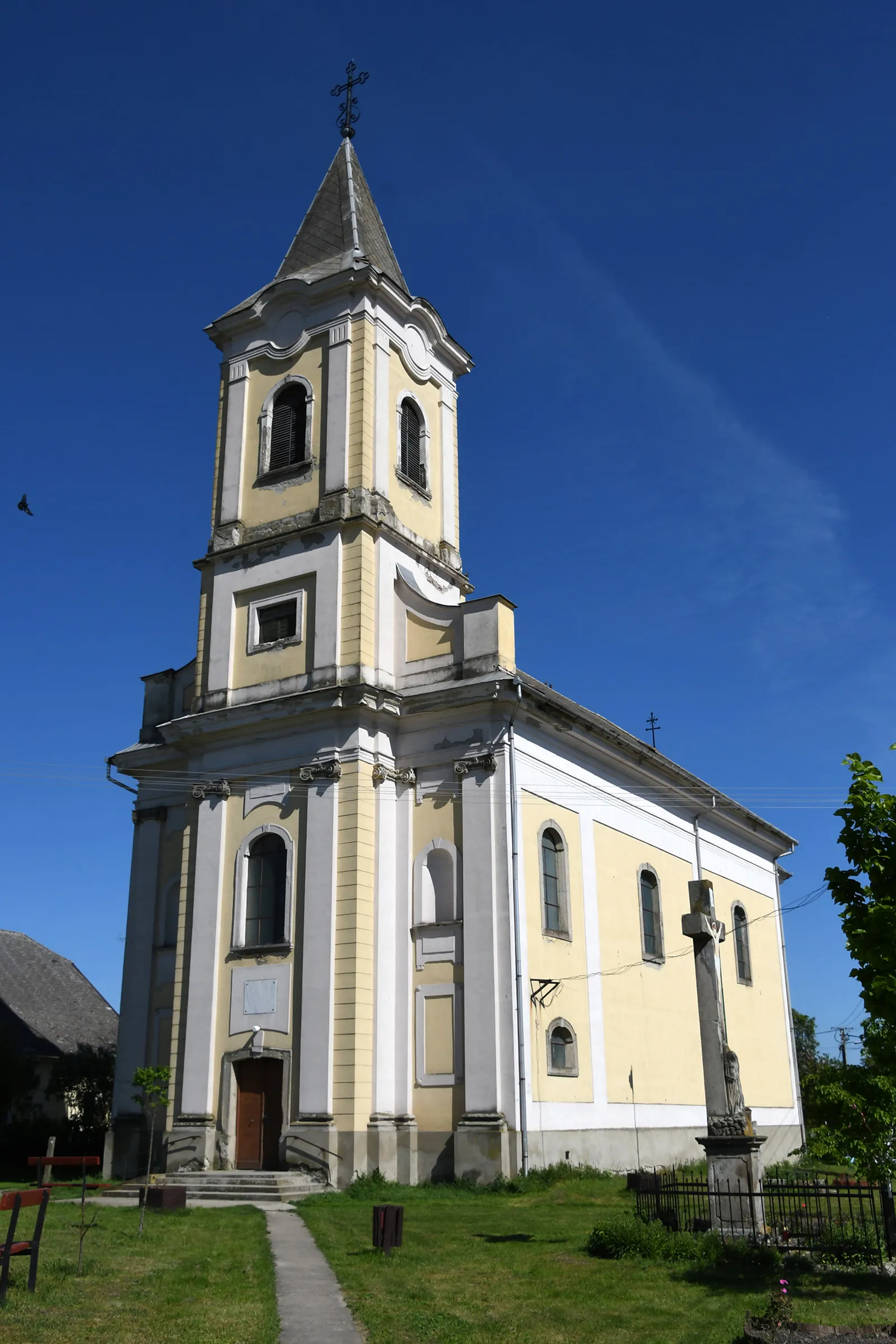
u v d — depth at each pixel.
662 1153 29.81
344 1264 13.97
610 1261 14.21
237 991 26.47
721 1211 14.70
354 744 26.62
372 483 29.06
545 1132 24.77
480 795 26.08
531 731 27.70
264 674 28.72
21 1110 36.84
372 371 29.98
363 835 26.05
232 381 32.19
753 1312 11.05
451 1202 21.59
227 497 31.05
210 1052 26.34
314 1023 25.09
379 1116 24.55
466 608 27.61
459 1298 12.06
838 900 11.77
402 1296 12.02
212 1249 15.16
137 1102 28.62
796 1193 15.63
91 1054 39.25
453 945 25.52
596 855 30.05
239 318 32.19
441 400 33.50
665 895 33.94
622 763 31.97
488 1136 23.59
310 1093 24.66
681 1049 32.53
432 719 27.31
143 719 33.22
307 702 27.09
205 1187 22.94
